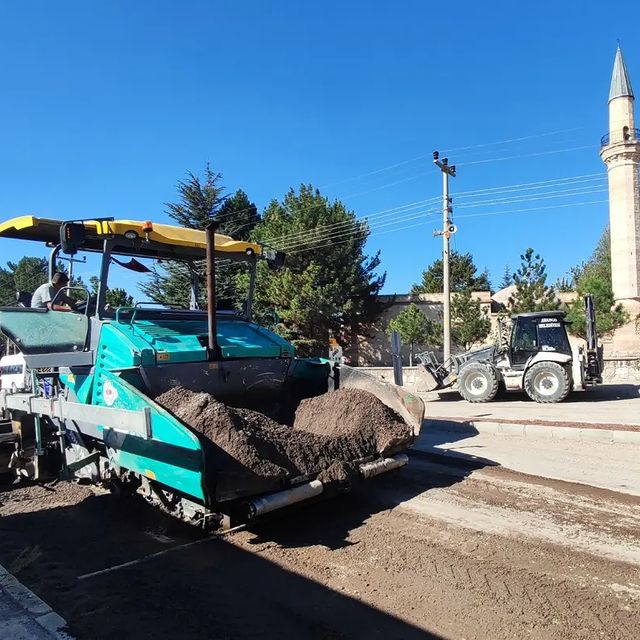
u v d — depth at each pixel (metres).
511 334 14.76
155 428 4.32
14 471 6.55
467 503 5.50
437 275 46.66
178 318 6.23
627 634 3.16
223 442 4.60
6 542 4.90
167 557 4.49
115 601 3.76
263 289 28.66
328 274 29.80
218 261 6.87
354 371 6.72
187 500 4.61
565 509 5.24
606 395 15.06
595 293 23.88
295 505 4.89
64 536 5.01
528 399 14.62
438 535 4.71
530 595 3.63
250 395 6.06
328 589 3.86
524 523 4.90
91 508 5.77
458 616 3.42
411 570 4.08
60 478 6.11
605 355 25.23
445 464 7.12
